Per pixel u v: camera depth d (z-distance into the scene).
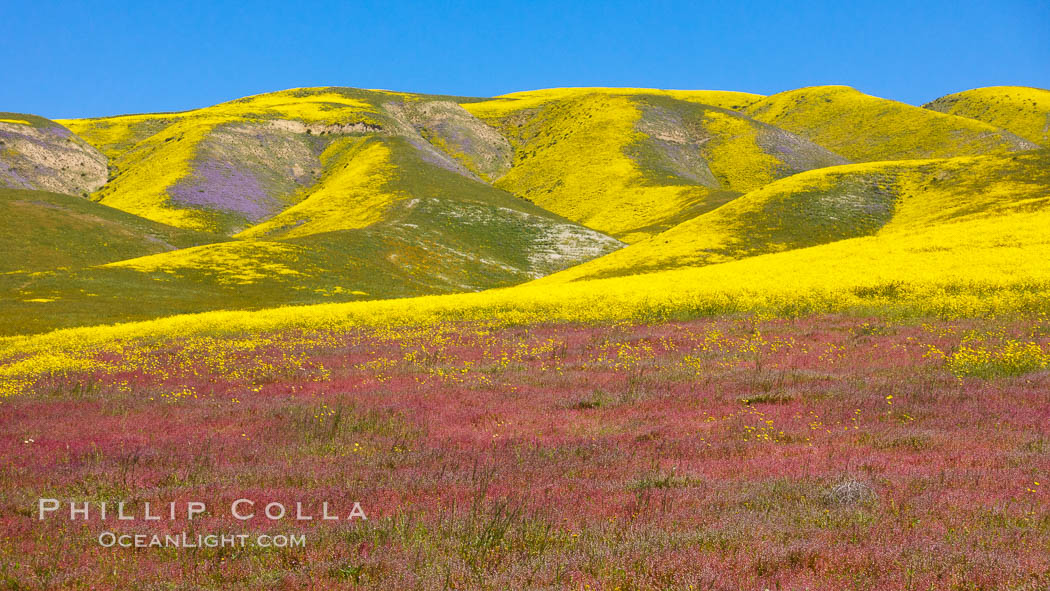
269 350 29.08
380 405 18.08
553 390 19.39
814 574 7.18
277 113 192.00
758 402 16.97
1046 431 13.14
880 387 17.58
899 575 7.03
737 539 8.11
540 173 175.12
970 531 8.20
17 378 24.11
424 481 11.09
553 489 10.54
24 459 13.34
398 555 7.93
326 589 7.15
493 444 13.67
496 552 7.97
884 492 9.84
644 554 7.68
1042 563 7.16
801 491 9.94
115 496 10.77
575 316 34.59
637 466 11.82
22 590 7.26
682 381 19.66
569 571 7.32
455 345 28.36
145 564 7.91
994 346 21.56
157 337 36.50
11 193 109.56
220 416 17.28
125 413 17.98
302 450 13.65
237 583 7.39
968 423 14.05
